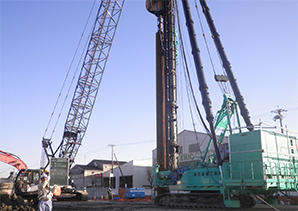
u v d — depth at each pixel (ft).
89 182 278.05
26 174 89.81
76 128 144.87
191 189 73.36
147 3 113.29
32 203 84.33
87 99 144.97
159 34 109.29
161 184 87.15
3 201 69.26
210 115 77.20
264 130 61.21
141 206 83.30
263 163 57.77
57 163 108.47
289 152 65.16
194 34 89.45
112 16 140.46
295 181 63.67
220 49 87.51
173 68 100.48
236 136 64.08
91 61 141.38
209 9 93.81
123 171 250.57
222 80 86.69
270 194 69.46
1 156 113.09
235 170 62.69
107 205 89.71
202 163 77.97
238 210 64.28
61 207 81.66
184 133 190.29
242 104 81.20
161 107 103.30
